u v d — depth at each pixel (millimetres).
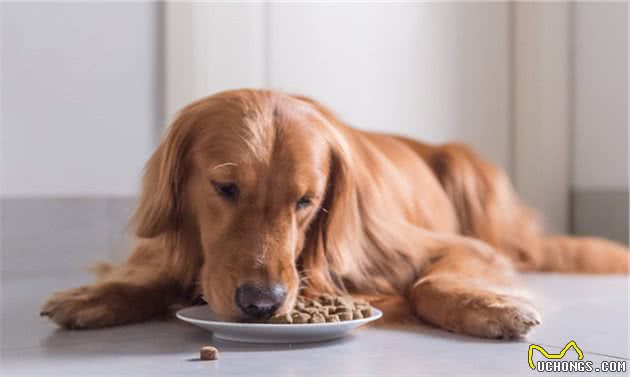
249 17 2061
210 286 1265
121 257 1997
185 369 1119
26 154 1927
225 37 2033
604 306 1517
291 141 1303
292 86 2135
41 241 1939
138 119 2031
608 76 2486
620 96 2447
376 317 1262
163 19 2051
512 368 1121
